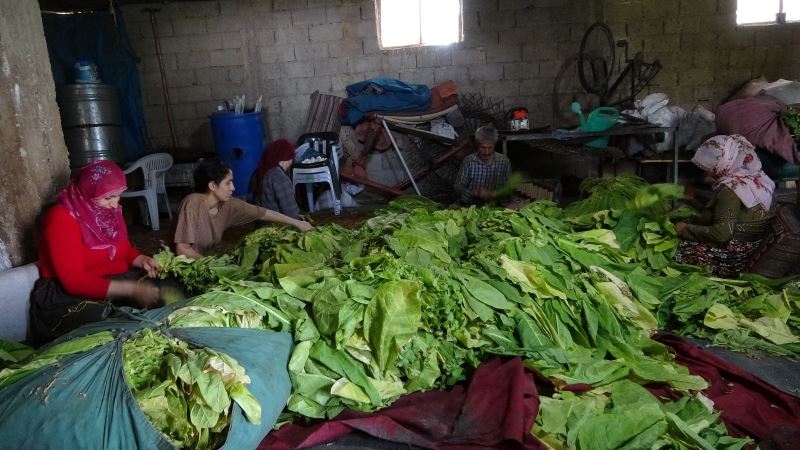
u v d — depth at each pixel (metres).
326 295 2.01
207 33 7.02
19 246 2.88
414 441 1.74
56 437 1.49
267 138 7.30
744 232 2.96
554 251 2.56
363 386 1.88
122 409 1.53
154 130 7.29
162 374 1.67
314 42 7.00
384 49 6.98
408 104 6.77
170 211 6.54
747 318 2.55
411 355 1.96
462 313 2.07
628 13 6.64
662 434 1.75
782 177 5.05
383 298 1.96
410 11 6.96
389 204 3.70
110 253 2.77
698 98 6.76
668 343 2.38
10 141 2.82
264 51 7.06
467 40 6.89
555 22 6.74
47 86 3.06
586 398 1.93
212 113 6.79
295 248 2.64
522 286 2.26
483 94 7.03
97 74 6.10
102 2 6.66
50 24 6.37
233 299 2.03
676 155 5.84
